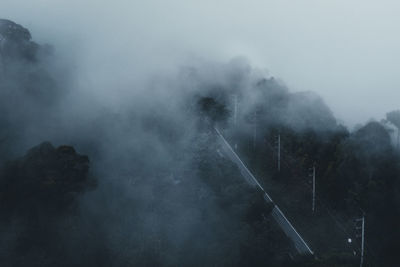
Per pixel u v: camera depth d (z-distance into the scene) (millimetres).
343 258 48656
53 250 45375
